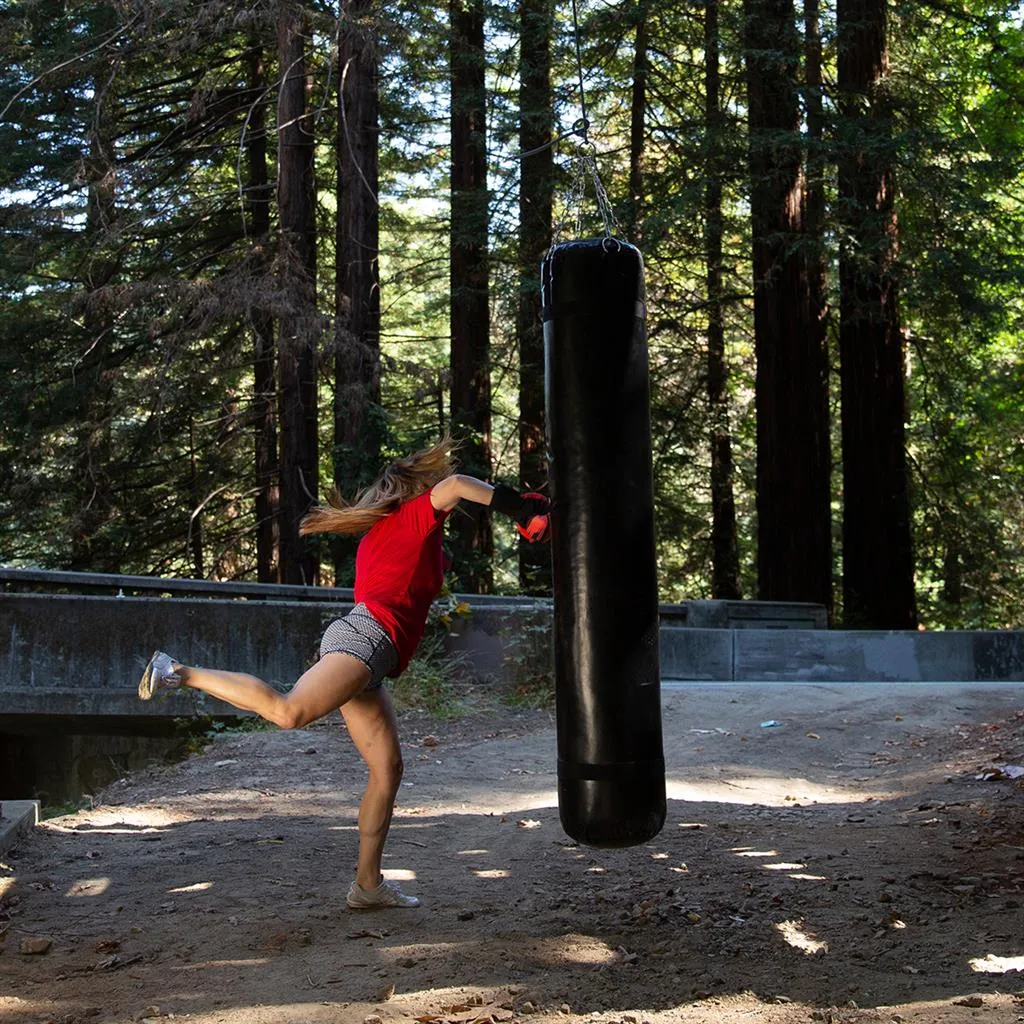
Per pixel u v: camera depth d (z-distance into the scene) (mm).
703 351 23188
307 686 4375
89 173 18172
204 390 21812
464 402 21375
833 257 18188
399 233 25797
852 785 7645
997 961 4176
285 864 5695
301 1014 3781
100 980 4164
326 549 18766
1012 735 8367
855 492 19141
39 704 10242
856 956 4277
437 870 5570
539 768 8133
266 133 18469
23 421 21406
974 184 18641
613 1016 3742
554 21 18531
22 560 24047
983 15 21328
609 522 4328
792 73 18500
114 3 16250
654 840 6043
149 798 7441
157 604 10523
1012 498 21656
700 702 10227
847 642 13062
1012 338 23328
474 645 10828
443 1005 3812
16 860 5859
